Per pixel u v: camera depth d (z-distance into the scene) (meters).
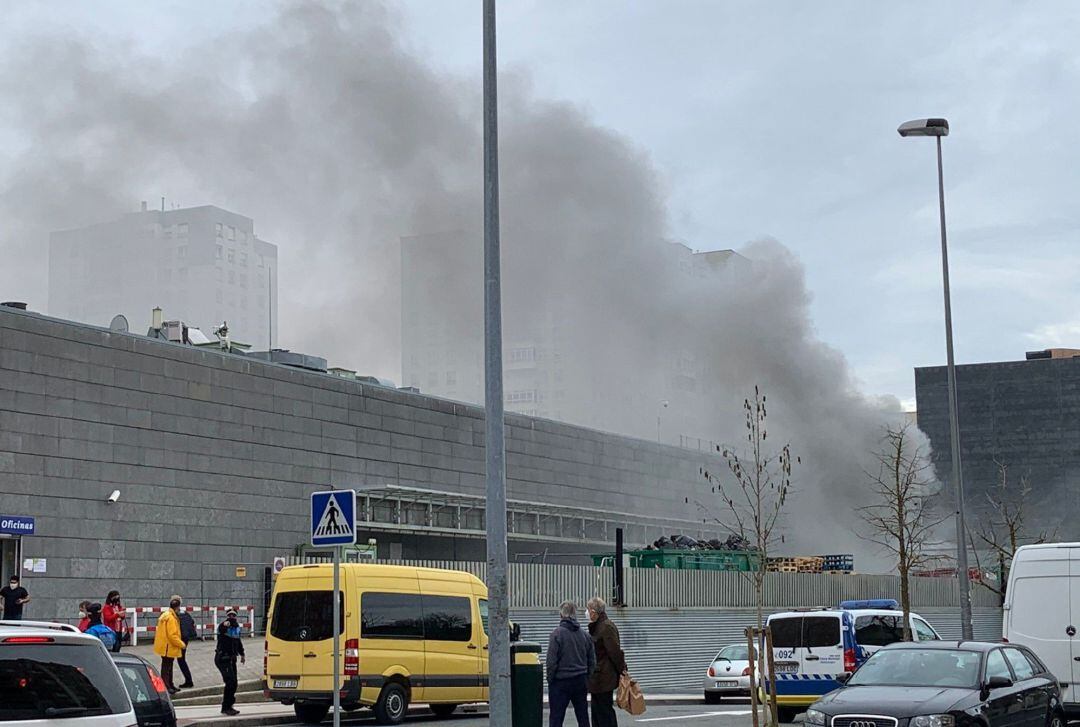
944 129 34.47
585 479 55.75
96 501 34.25
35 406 32.94
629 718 24.50
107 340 35.19
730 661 32.41
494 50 16.23
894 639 24.52
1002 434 119.88
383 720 21.92
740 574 41.47
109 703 9.28
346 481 43.00
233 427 38.88
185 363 37.50
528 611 32.62
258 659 31.08
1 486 31.81
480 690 23.67
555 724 16.45
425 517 46.28
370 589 22.17
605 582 36.22
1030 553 20.97
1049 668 20.42
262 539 39.38
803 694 23.67
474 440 49.59
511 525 50.12
